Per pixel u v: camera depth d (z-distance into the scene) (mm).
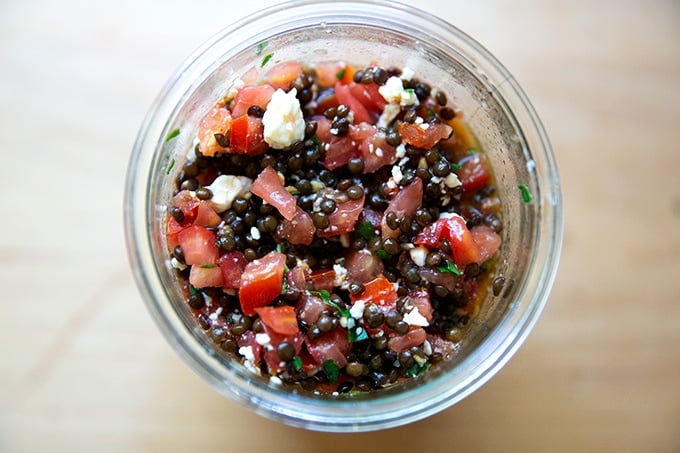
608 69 265
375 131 222
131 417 251
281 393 207
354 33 229
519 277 218
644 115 265
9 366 252
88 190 257
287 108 213
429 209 223
